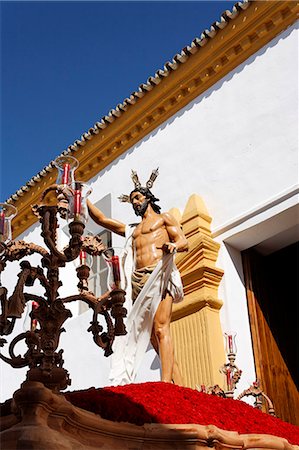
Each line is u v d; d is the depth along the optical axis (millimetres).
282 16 8852
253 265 8805
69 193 4184
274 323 8633
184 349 7973
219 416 4172
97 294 10938
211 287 8211
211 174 9117
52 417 2928
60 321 3783
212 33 9492
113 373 6078
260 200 8344
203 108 9695
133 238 6707
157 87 10344
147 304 6035
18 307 3840
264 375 7898
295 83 8484
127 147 10992
